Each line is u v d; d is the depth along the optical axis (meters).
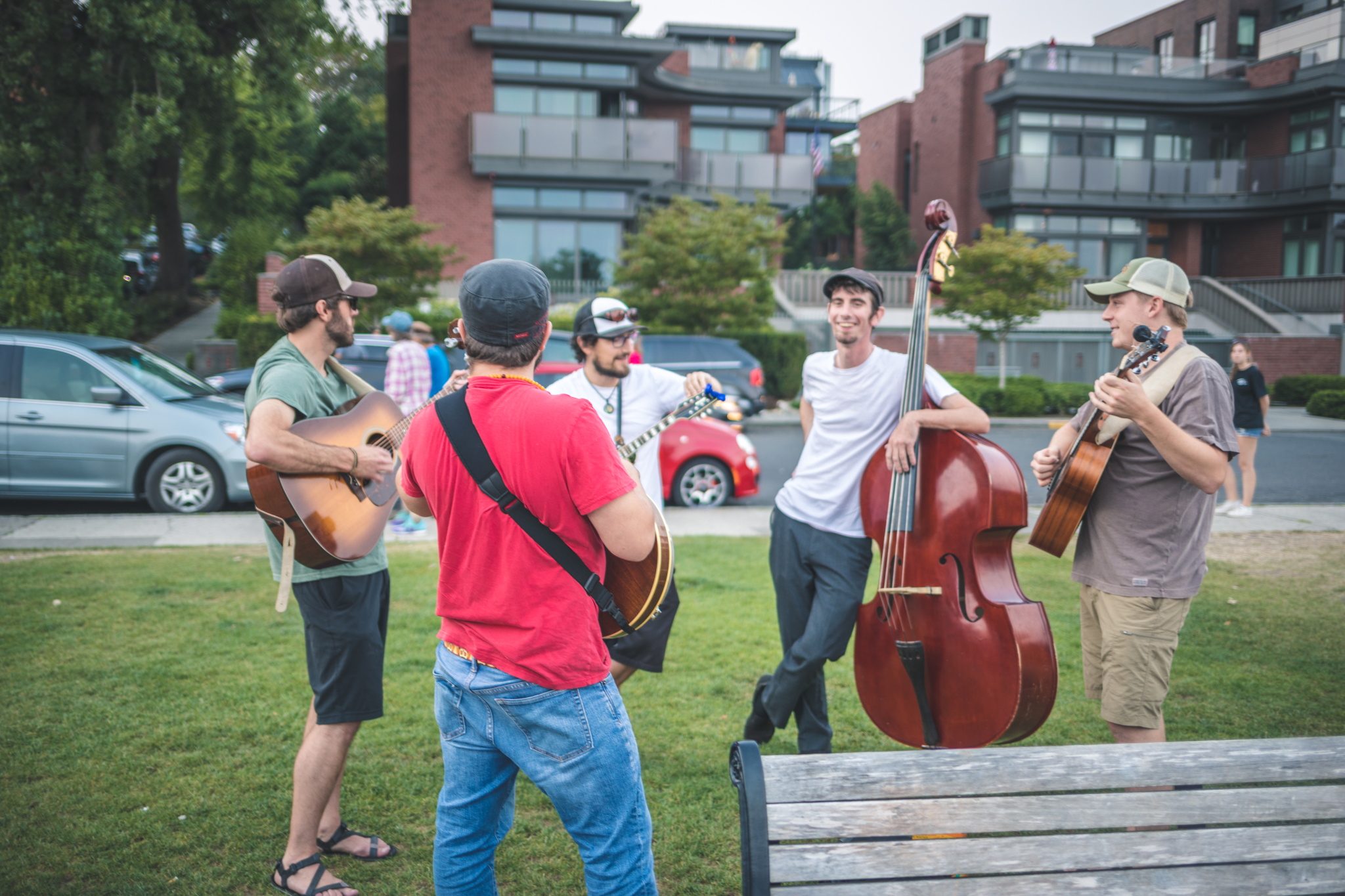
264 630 4.98
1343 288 24.91
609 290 21.58
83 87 15.03
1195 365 2.56
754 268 19.69
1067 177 27.19
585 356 3.49
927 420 2.76
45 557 6.62
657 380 3.58
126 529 7.64
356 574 2.70
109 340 8.86
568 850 2.91
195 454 8.38
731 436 9.38
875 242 31.95
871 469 3.01
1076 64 28.02
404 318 7.96
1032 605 2.55
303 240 17.88
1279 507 9.27
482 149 23.78
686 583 6.23
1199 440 2.44
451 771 1.96
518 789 3.31
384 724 3.83
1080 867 1.81
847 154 44.41
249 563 6.50
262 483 2.65
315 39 17.78
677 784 3.32
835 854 1.75
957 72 29.95
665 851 2.89
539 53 24.30
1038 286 19.34
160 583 5.90
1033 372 24.38
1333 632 5.20
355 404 3.01
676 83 26.33
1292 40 27.75
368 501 2.77
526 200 24.88
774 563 3.38
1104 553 2.66
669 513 8.93
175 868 2.76
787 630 3.40
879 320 3.19
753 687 4.31
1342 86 25.48
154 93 15.19
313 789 2.62
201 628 5.01
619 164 24.50
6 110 14.41
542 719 1.83
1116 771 1.86
